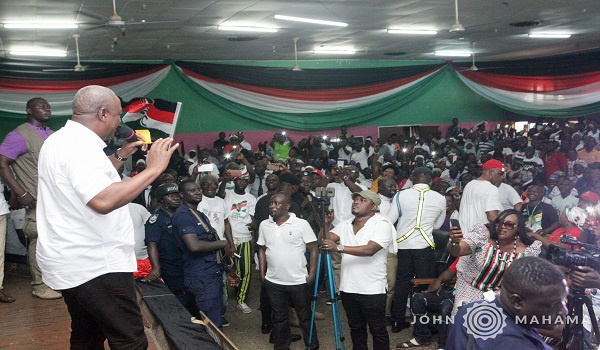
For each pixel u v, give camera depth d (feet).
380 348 16.39
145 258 17.97
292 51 50.37
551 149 39.50
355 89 57.06
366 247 15.75
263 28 38.42
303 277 17.48
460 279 13.30
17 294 16.79
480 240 12.68
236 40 42.78
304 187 22.35
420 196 19.95
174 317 13.74
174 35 39.22
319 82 55.67
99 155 7.41
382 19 37.60
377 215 16.62
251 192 33.27
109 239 7.60
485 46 54.24
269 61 56.03
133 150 8.46
